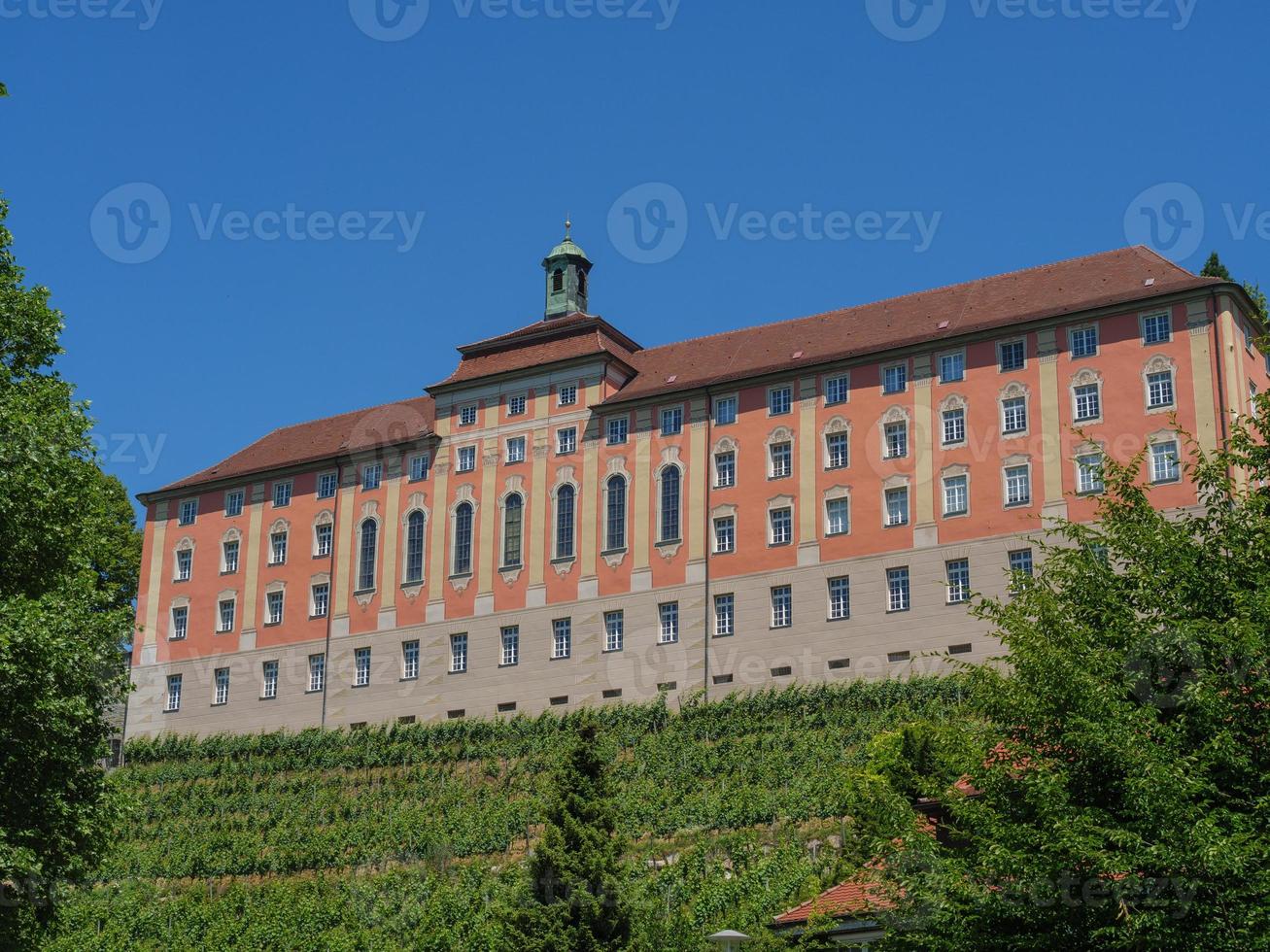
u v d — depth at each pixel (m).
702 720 82.19
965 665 33.16
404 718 93.81
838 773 69.44
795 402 86.88
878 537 82.44
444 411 98.81
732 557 86.44
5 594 41.88
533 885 53.50
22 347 44.94
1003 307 85.06
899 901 31.64
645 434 91.12
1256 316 79.88
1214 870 27.42
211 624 102.69
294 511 102.12
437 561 95.94
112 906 72.38
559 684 89.56
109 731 43.47
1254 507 32.66
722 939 36.22
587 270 104.69
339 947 65.31
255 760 94.69
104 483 46.38
